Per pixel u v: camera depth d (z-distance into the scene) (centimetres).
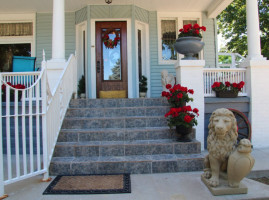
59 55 432
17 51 624
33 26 611
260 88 422
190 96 382
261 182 271
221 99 416
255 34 430
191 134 350
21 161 343
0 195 217
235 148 227
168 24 639
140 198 218
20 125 402
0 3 555
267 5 1284
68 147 307
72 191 230
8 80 466
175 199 215
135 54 570
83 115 384
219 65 664
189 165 289
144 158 294
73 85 444
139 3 574
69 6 577
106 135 335
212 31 643
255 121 420
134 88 566
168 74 517
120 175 275
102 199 217
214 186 227
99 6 562
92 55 562
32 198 220
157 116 376
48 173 271
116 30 574
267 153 372
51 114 287
